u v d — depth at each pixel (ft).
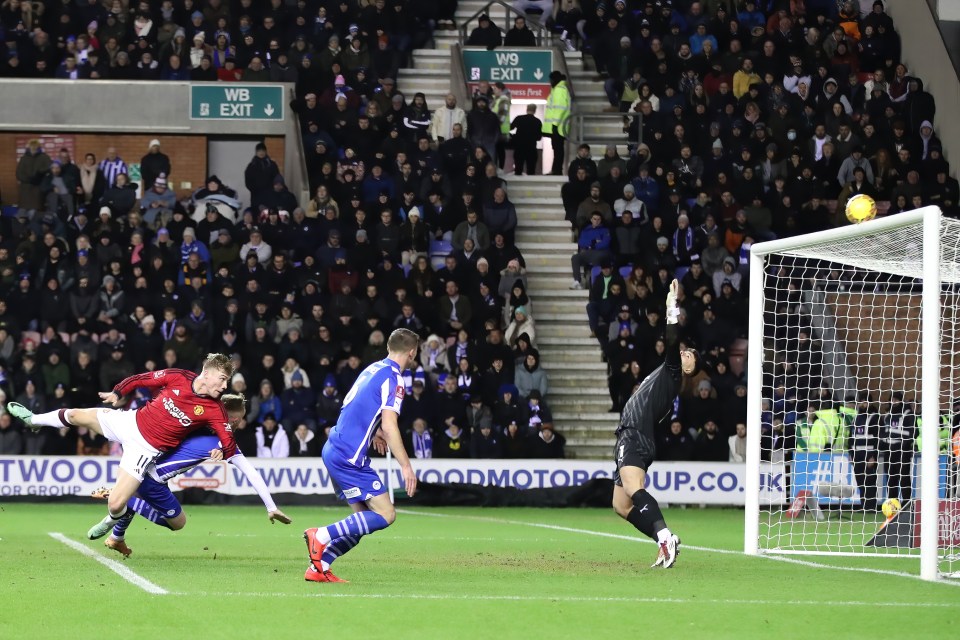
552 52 246.06
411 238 207.72
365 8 244.22
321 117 227.81
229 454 92.02
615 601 73.15
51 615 64.39
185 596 72.02
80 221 211.82
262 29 241.14
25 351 183.62
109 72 233.96
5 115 231.91
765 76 237.25
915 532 119.14
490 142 227.40
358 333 191.42
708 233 209.97
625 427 93.91
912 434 165.78
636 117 235.20
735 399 186.09
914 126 238.89
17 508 166.71
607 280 205.36
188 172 236.63
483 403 186.09
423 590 77.46
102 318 192.24
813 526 152.15
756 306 112.88
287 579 82.17
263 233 207.41
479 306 197.98
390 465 173.47
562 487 181.06
